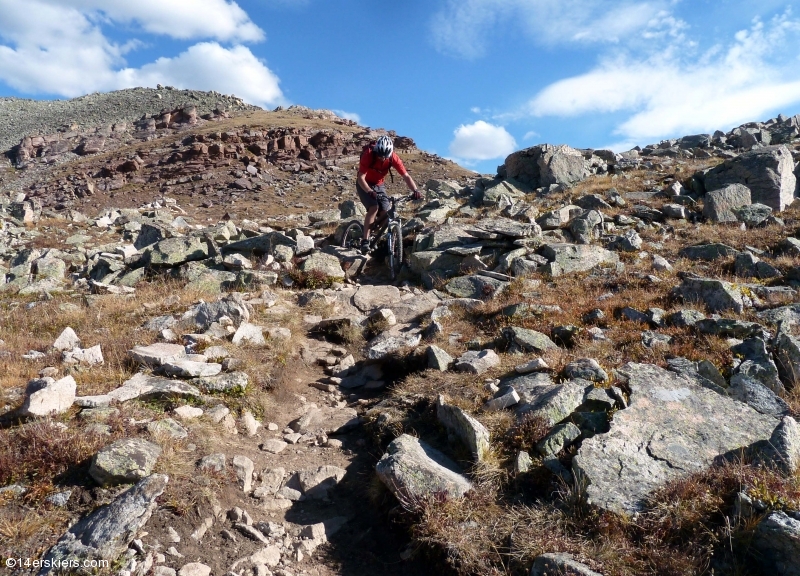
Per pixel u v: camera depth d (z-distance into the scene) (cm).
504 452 493
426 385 629
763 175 1395
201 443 507
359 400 662
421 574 402
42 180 6719
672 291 848
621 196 1535
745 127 2633
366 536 442
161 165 6347
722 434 487
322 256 1178
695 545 369
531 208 1411
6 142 10000
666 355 646
